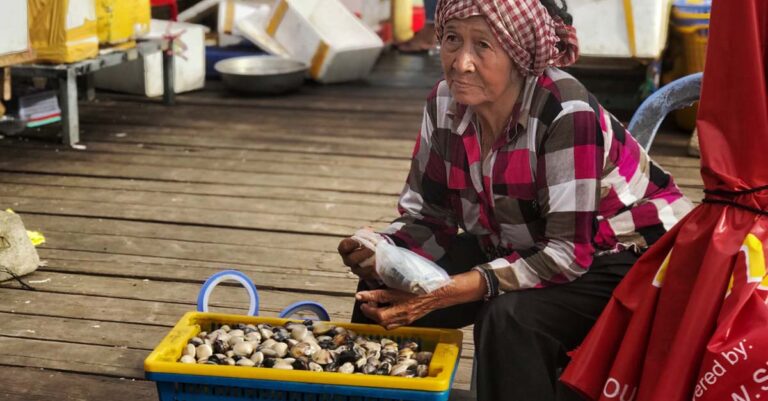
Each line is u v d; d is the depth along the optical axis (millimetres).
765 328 1846
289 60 7887
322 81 7984
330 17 8242
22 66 5852
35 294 3781
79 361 3236
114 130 6438
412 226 2480
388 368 2129
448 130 2357
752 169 1972
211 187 5250
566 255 2217
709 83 2006
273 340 2246
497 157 2264
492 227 2387
